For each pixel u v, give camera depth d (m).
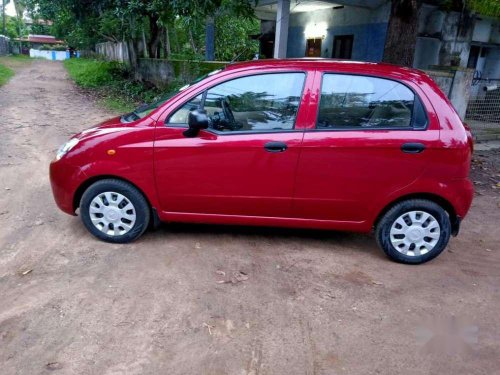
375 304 3.40
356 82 3.82
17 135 8.75
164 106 3.93
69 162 4.01
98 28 19.08
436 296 3.55
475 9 10.81
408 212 3.93
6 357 2.66
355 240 4.55
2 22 56.88
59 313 3.11
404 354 2.85
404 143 3.74
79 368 2.60
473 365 2.77
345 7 12.33
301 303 3.37
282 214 4.02
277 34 11.47
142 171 3.93
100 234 4.17
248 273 3.77
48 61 41.12
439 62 11.56
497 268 4.11
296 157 3.79
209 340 2.90
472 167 7.96
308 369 2.67
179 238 4.37
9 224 4.58
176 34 19.39
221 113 3.91
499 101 11.21
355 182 3.84
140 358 2.70
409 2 7.09
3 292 3.35
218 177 3.89
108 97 15.50
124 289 3.44
